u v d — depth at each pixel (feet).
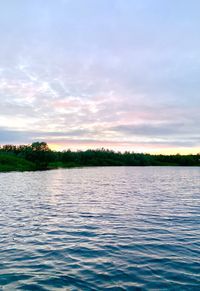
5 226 55.67
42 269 33.76
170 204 84.74
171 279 30.76
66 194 112.78
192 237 47.55
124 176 263.08
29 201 92.12
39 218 63.62
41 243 44.24
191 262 35.81
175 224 57.47
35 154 540.52
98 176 262.06
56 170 415.85
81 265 35.01
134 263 35.63
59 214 68.54
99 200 94.17
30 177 236.84
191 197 102.01
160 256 38.17
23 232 50.96
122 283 29.84
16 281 30.40
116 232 51.01
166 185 158.61
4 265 35.04
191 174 306.76
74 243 44.27
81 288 28.66
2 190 128.67
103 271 33.14
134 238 47.03
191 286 29.04
